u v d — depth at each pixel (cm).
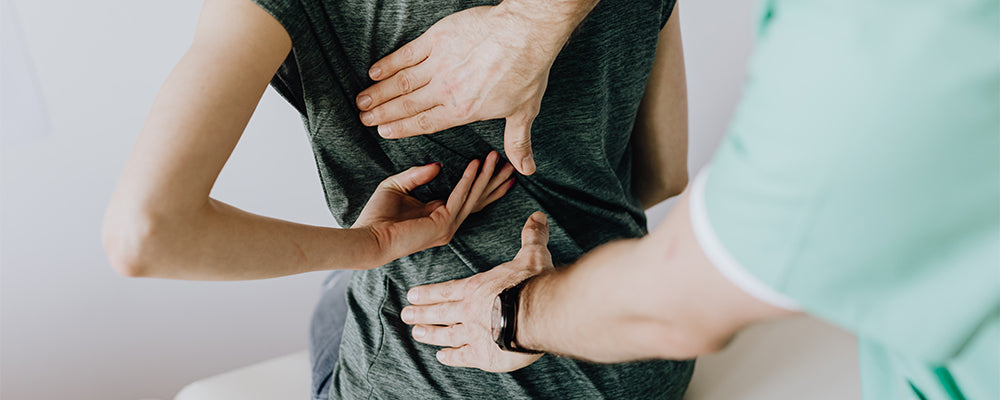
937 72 30
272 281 174
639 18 75
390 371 94
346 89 72
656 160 110
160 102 58
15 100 133
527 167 79
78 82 137
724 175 37
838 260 35
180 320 171
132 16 134
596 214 94
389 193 80
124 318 166
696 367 119
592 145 84
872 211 33
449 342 83
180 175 57
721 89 175
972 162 32
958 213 33
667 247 42
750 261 37
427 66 69
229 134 59
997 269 34
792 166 34
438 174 83
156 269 60
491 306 74
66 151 143
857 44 31
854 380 112
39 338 160
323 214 168
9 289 152
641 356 52
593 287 50
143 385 176
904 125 31
